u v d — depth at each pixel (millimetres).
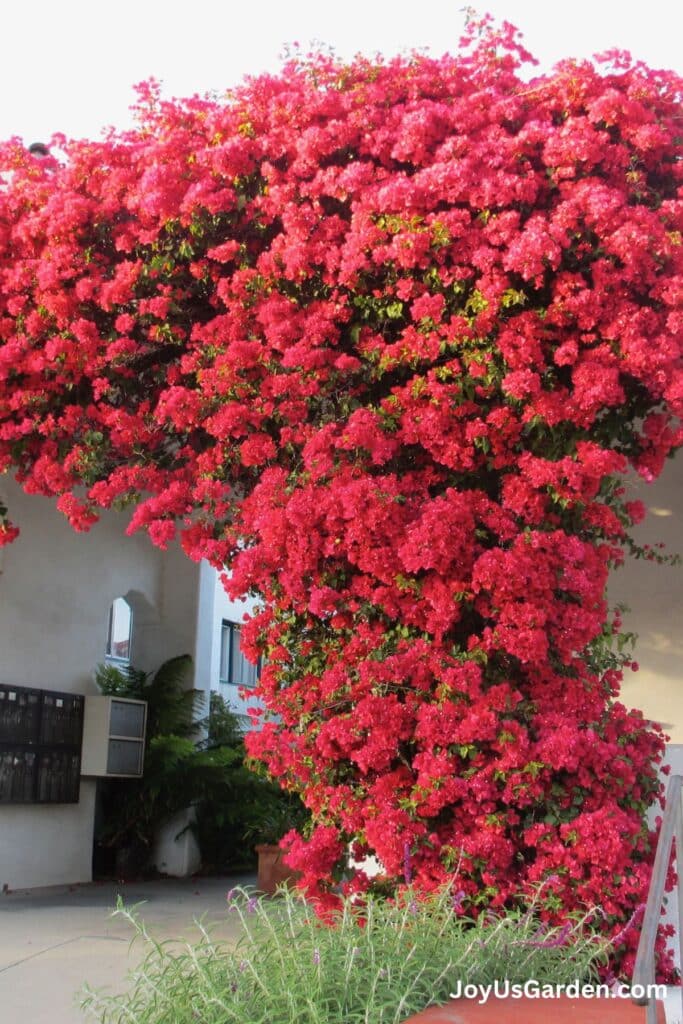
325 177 6082
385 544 5688
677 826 3879
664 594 7242
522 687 5727
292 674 6113
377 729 5449
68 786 10828
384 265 5949
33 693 10406
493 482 6016
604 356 5664
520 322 5672
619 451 6211
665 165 6137
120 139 6836
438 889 5027
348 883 5621
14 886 10094
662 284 5699
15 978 6348
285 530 5719
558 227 5598
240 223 6375
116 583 12102
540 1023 3666
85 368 6574
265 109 6441
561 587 5605
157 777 11633
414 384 5793
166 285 6508
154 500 6336
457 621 5809
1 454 6887
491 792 5309
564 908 5137
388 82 6367
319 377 6023
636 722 5703
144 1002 3971
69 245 6543
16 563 10375
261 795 12016
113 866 12047
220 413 6133
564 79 6070
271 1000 3688
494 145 5848
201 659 13008
